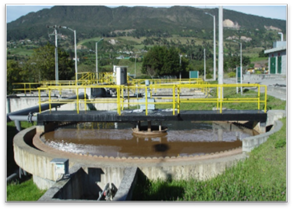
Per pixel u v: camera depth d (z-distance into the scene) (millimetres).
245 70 52219
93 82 23031
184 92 23531
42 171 8469
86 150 9711
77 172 7156
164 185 7164
